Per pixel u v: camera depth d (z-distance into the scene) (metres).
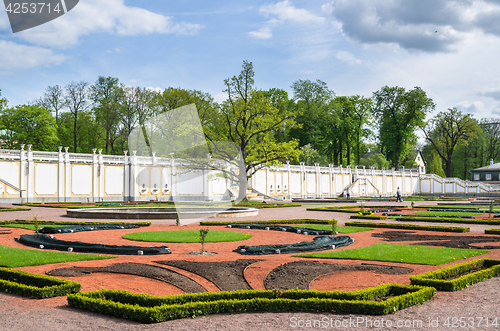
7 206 31.58
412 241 14.06
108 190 44.69
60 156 41.41
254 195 46.84
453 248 12.25
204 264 9.19
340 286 7.68
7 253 10.48
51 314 5.82
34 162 39.78
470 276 7.79
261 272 8.61
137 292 7.12
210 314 5.94
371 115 79.00
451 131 79.19
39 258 9.90
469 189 76.31
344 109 78.06
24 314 5.82
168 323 5.50
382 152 86.44
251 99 40.03
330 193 66.75
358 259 10.45
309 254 10.95
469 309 6.11
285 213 27.11
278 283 7.74
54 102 57.88
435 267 9.44
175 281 7.85
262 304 6.12
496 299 6.70
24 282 7.56
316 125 73.31
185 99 49.50
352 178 71.44
